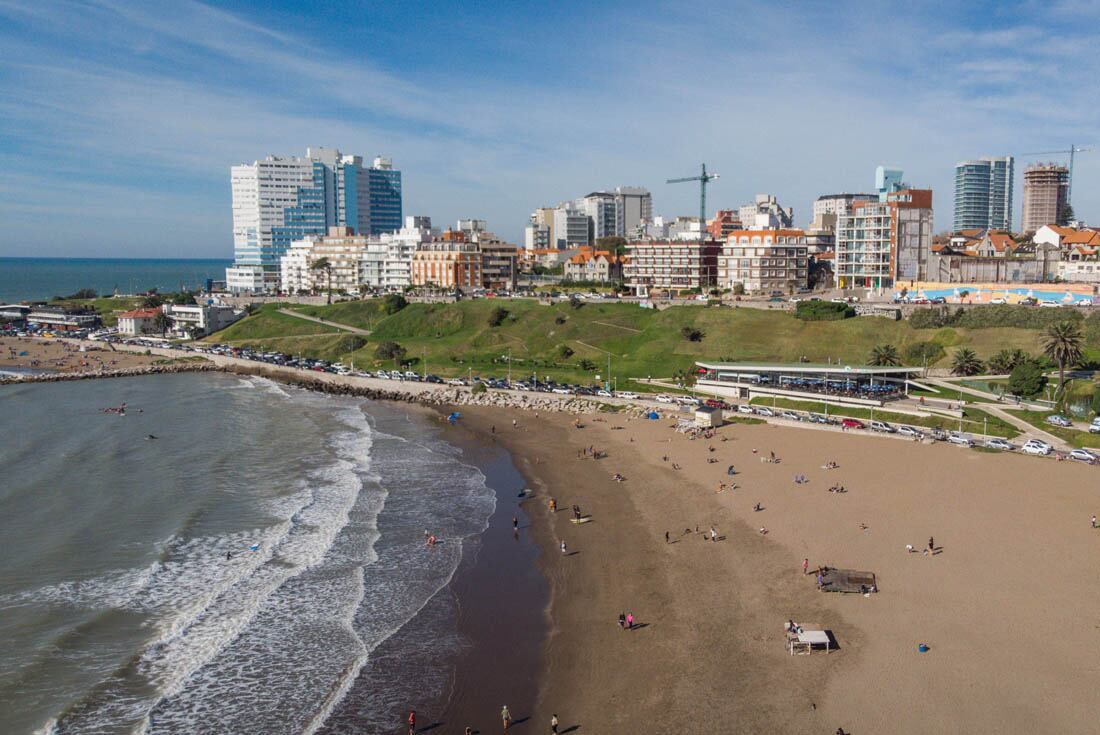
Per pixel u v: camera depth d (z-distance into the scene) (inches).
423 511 3590.1
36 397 6604.3
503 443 4849.9
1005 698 2018.9
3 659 2317.9
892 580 2664.9
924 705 2007.9
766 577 2753.4
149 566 2940.5
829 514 3289.9
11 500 3705.7
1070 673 2106.3
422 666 2313.0
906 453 4087.1
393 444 4864.7
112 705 2111.2
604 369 6756.9
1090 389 4547.2
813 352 6466.5
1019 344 5831.7
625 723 2023.9
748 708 2041.1
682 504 3538.4
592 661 2314.2
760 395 5477.4
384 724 2064.5
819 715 1994.3
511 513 3560.5
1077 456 3870.6
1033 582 2605.8
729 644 2347.4
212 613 2600.9
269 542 3184.1
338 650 2394.2
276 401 6451.8
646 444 4613.7
